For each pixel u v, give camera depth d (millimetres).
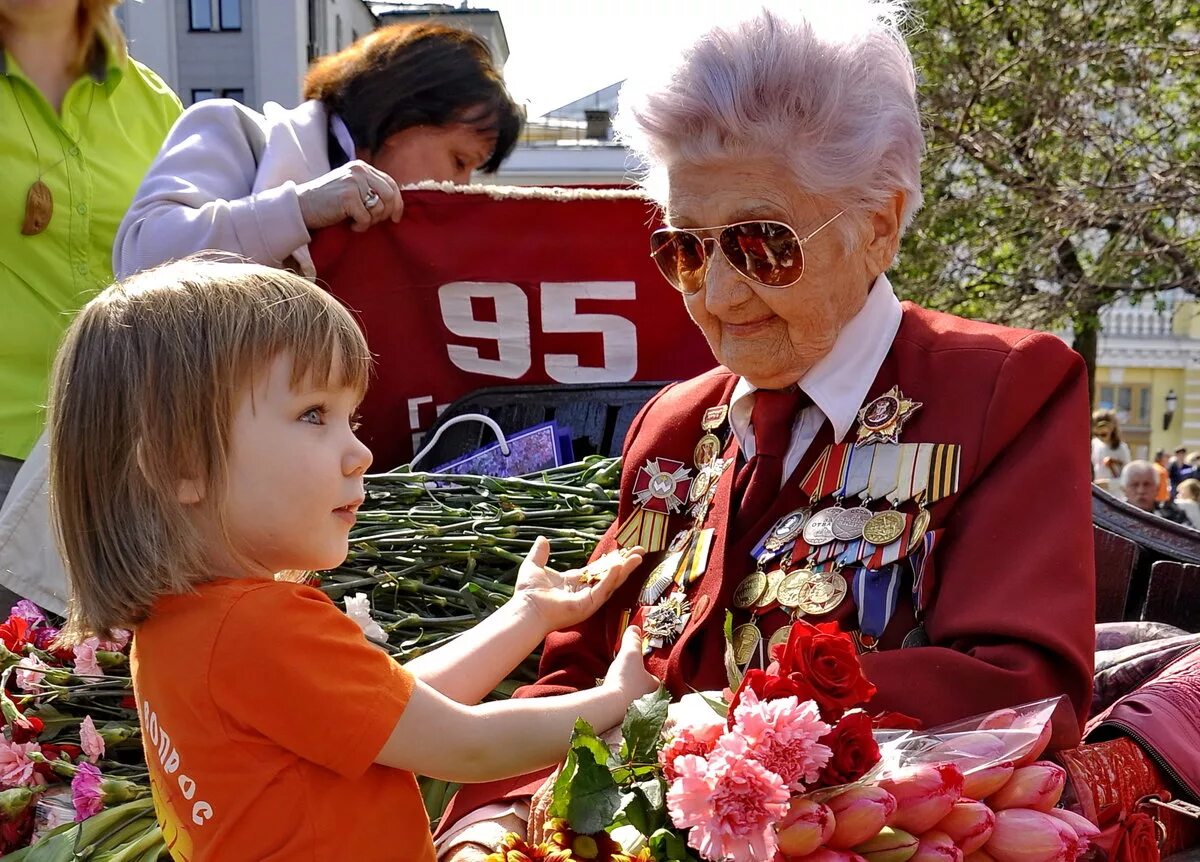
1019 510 1378
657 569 1638
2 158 2445
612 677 1456
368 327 2377
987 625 1308
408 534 1904
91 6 2543
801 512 1513
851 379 1521
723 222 1451
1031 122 9250
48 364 2504
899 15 1578
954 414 1452
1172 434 23531
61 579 2074
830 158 1392
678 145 1450
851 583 1425
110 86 2641
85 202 2553
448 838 1461
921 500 1427
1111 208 8812
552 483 2070
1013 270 9352
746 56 1391
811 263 1439
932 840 1104
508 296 2412
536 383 2443
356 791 1233
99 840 1524
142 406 1241
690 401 1760
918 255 9266
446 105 2551
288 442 1274
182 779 1221
